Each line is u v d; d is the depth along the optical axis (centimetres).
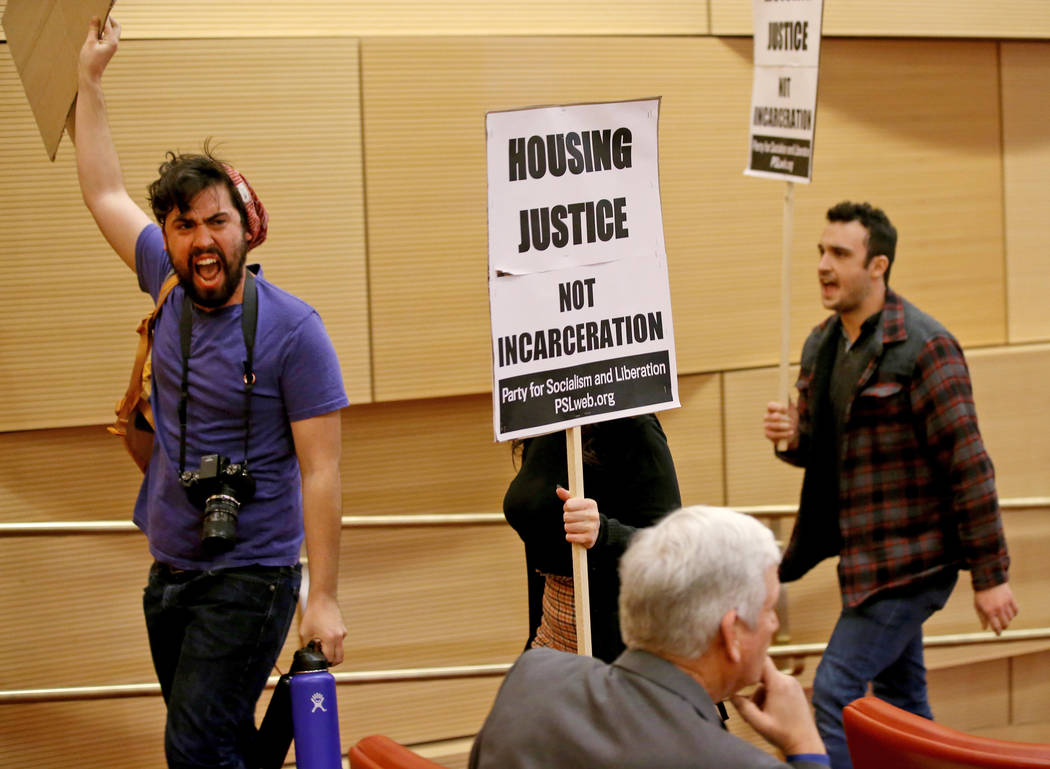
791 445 359
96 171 284
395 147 388
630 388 251
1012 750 191
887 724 206
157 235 281
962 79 460
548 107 241
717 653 163
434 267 394
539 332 240
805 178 347
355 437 395
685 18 420
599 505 262
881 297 337
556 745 162
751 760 150
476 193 397
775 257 436
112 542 374
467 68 393
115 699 371
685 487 430
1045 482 470
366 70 383
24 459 367
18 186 357
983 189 466
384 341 390
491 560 410
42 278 361
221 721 249
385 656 400
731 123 427
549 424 240
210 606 251
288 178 378
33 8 294
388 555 399
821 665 334
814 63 340
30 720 369
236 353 253
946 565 330
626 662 167
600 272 247
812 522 355
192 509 254
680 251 423
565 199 243
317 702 249
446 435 405
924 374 324
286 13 379
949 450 322
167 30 368
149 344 272
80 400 367
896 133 451
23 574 366
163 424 260
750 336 434
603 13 411
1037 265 475
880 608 330
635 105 249
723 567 161
